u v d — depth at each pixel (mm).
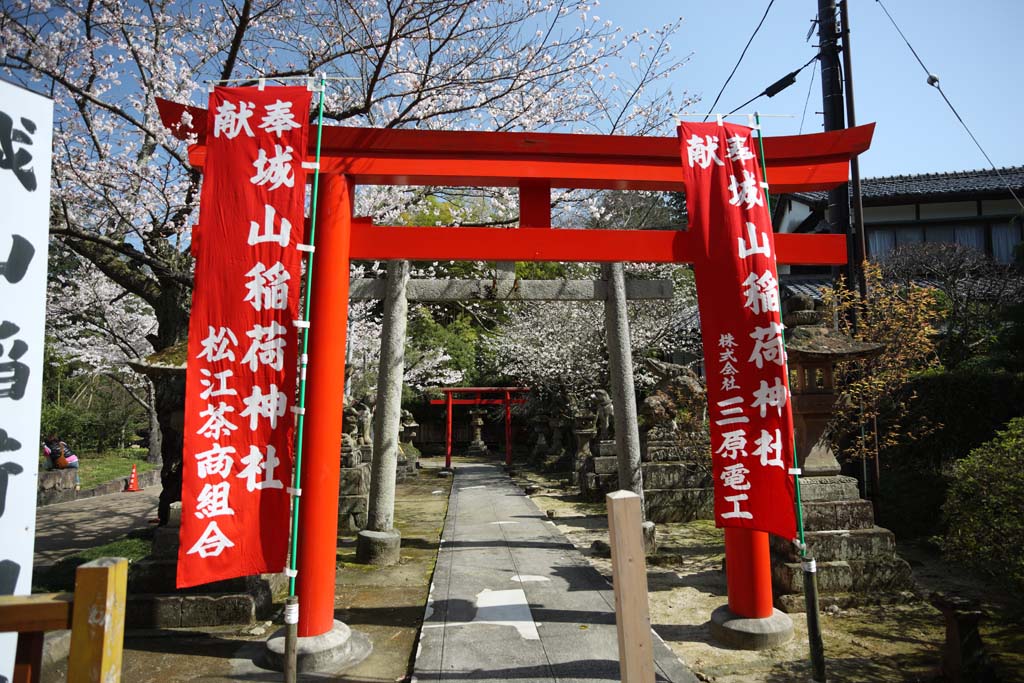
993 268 12906
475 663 4441
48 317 15562
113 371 20656
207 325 4164
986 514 5113
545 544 8461
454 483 16297
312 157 5012
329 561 4770
